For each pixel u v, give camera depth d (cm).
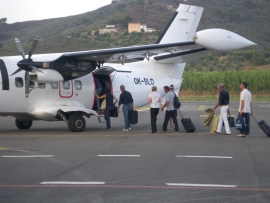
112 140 1280
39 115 1518
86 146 1147
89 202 606
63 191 665
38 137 1357
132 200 618
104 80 1705
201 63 7169
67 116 1578
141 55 1580
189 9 1809
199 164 892
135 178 758
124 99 1562
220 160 939
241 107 1358
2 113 1500
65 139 1302
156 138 1335
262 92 5019
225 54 7644
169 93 1509
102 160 934
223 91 1452
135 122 1579
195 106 3469
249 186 702
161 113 2634
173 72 1864
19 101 1481
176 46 1460
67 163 897
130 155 1001
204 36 1349
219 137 1370
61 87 1570
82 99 1641
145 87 1797
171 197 634
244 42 1383
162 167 858
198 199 623
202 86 5128
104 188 686
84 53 1488
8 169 830
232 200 619
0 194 646
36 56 1514
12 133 1502
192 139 1312
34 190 670
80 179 748
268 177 770
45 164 884
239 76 5009
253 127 1761
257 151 1070
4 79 1440
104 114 1634
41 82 1471
